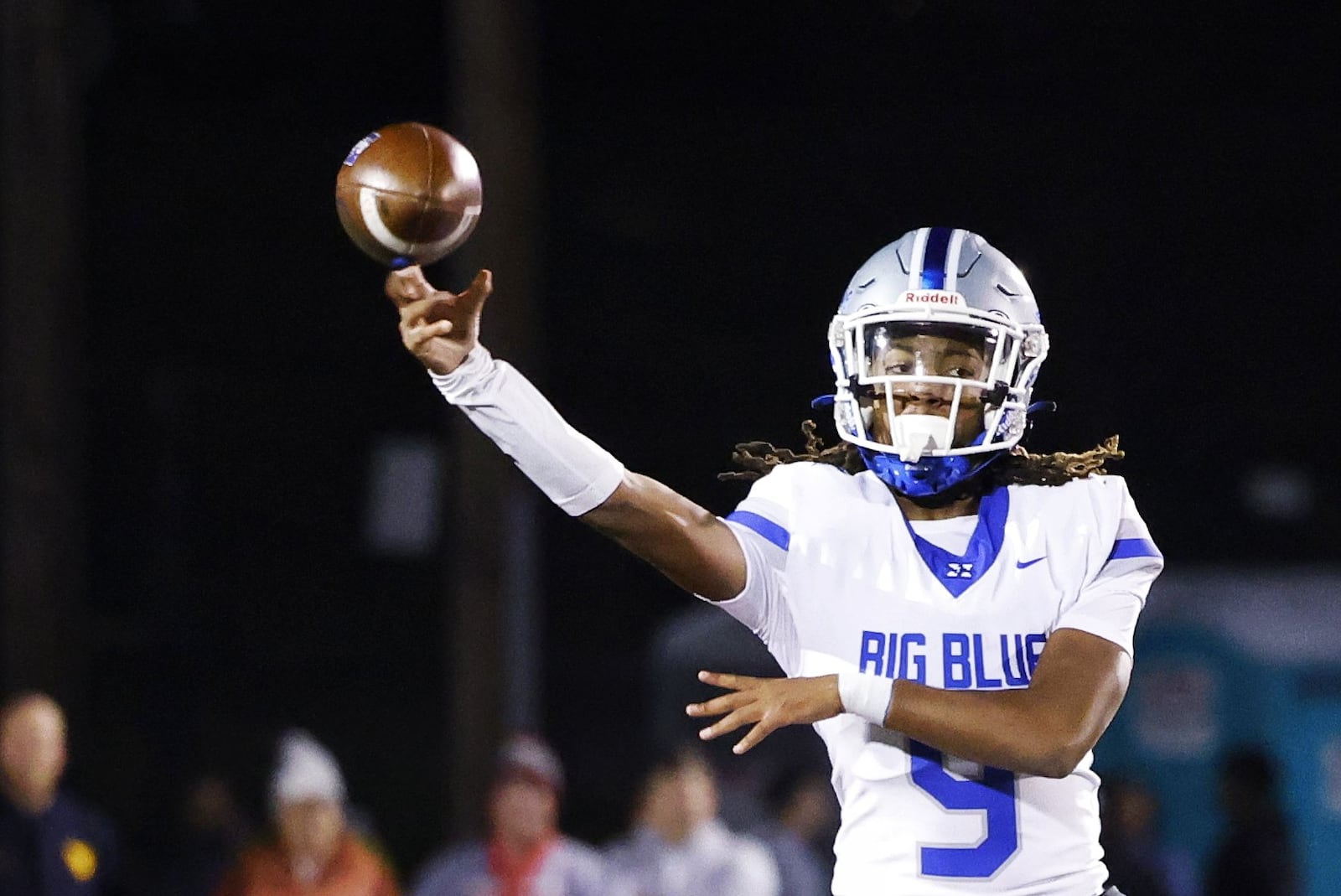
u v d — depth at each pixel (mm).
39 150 35406
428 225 10422
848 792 10547
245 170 59031
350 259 60062
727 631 36312
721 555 10461
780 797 31062
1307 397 61125
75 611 35406
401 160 10430
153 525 57625
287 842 24250
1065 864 10352
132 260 59000
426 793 57500
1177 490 61219
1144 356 61188
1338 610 35312
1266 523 60312
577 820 56906
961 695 9812
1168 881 24641
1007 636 10461
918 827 10305
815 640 10594
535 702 32875
